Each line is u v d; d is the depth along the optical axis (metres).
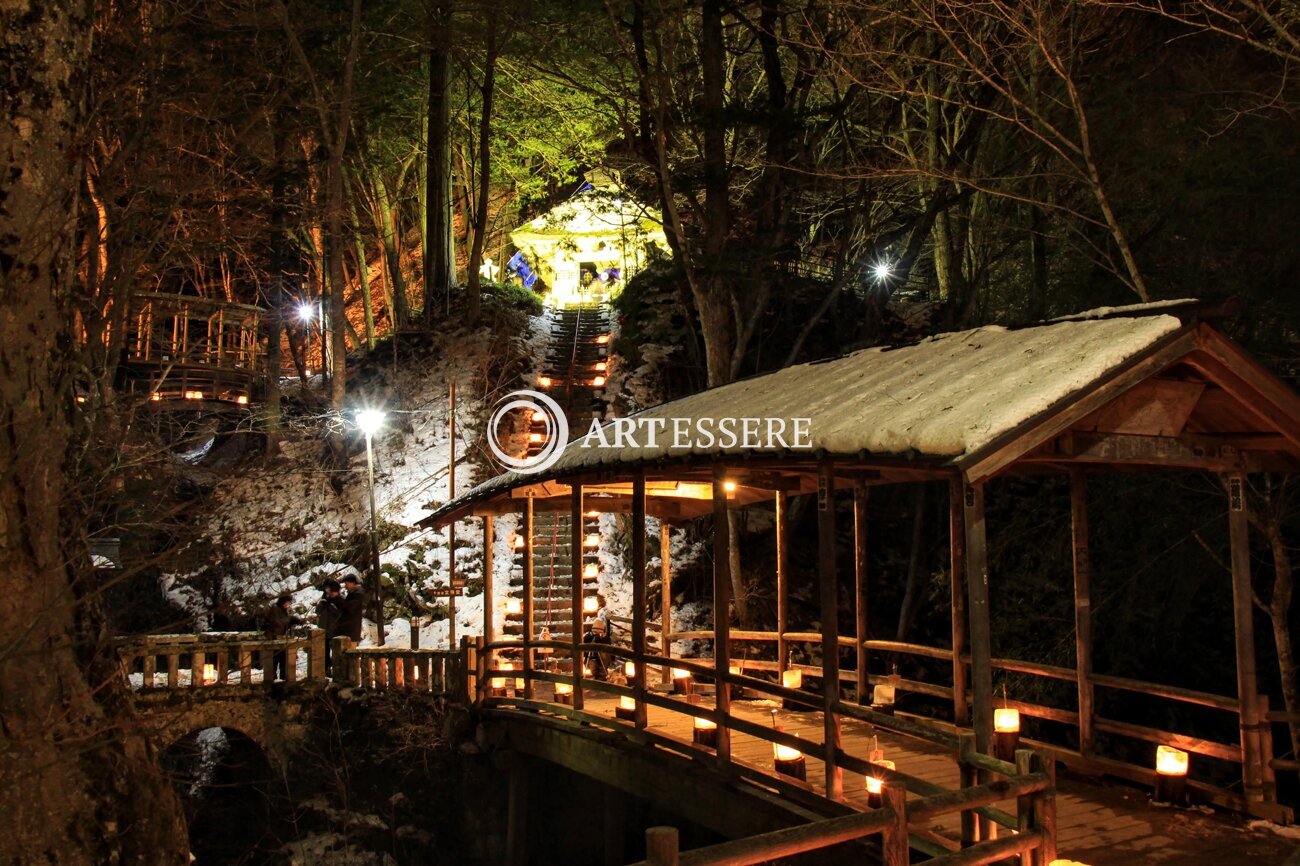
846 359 8.57
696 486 11.12
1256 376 5.60
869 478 8.58
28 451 4.45
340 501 22.05
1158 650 11.52
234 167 15.47
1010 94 11.34
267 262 27.48
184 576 19.42
